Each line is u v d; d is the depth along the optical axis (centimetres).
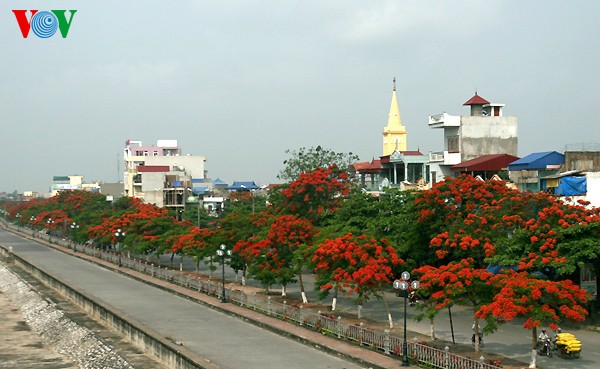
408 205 6056
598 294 4972
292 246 6166
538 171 7212
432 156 8700
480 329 4538
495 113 8712
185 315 5809
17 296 8456
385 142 12950
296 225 6212
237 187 17162
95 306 6181
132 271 9262
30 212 18375
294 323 5156
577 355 3950
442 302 3981
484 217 5222
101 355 4747
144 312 5972
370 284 4806
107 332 5447
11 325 6712
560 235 4578
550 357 3991
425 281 4075
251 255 6512
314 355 4212
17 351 5425
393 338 4069
